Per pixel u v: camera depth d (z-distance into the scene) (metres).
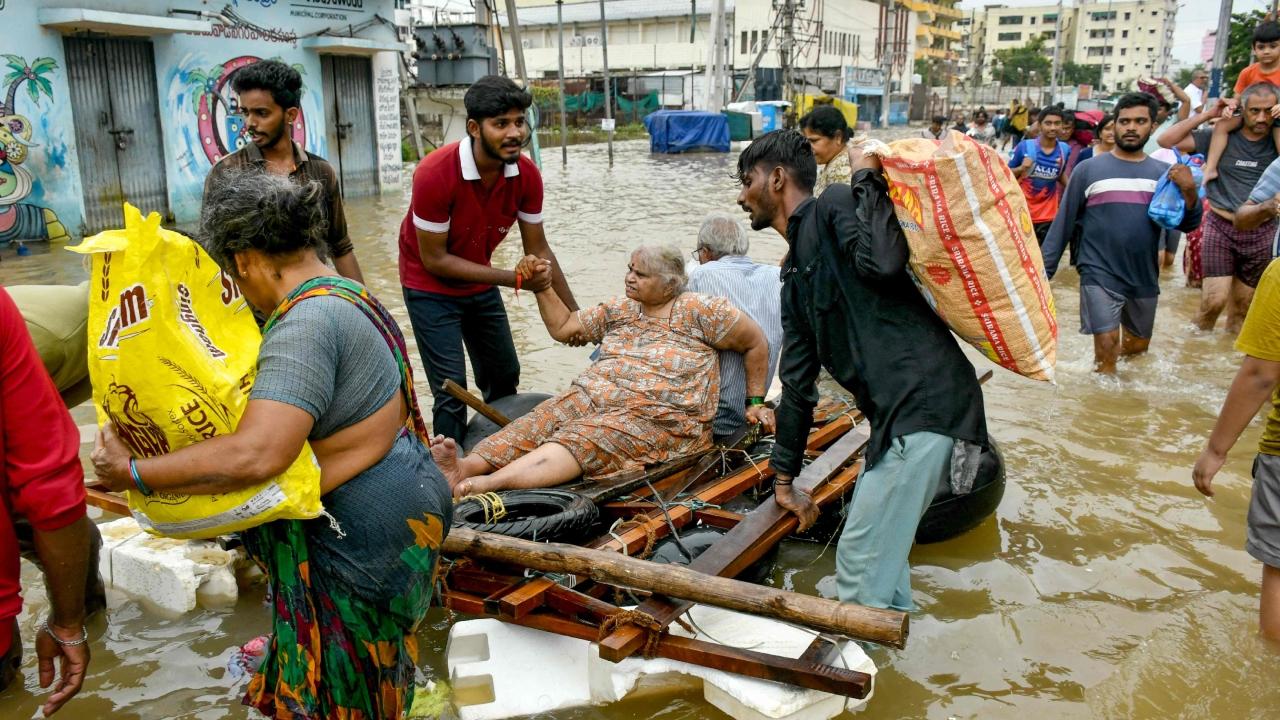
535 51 68.06
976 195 2.76
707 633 3.16
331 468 2.32
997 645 3.38
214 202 2.29
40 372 2.39
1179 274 10.35
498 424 4.72
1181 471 4.93
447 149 4.57
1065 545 4.14
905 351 3.08
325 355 2.22
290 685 2.45
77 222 13.19
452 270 4.63
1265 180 5.88
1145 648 3.32
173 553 3.71
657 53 64.06
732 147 37.25
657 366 4.14
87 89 13.31
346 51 17.33
